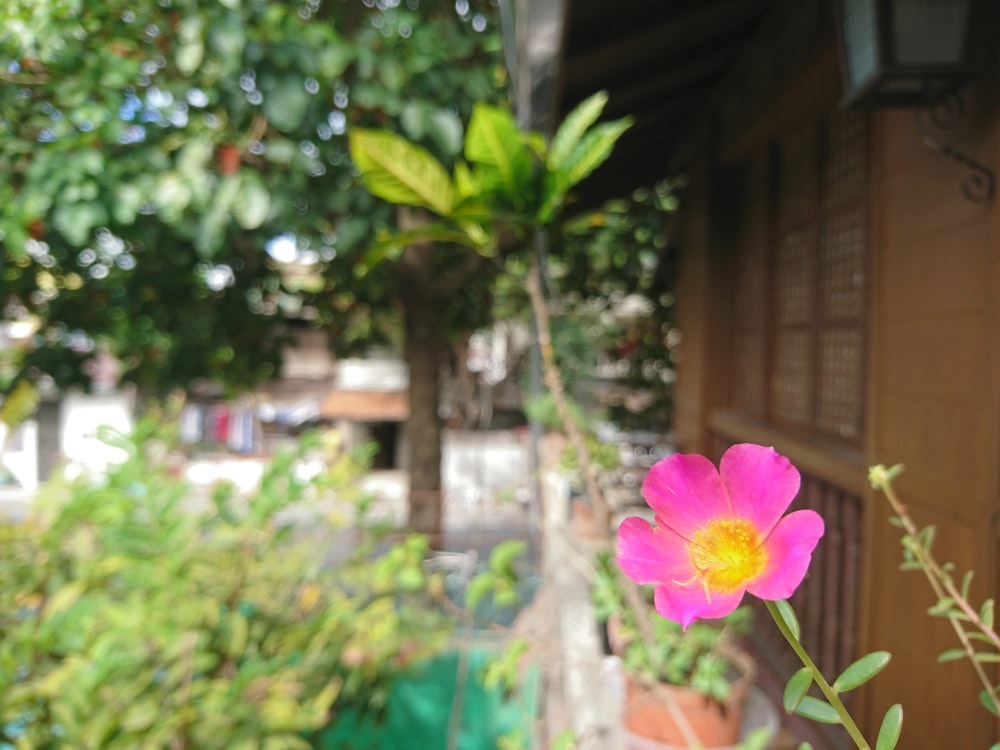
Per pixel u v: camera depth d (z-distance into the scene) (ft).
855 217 8.95
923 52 4.99
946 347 5.98
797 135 11.18
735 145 13.25
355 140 6.96
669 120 16.33
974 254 5.57
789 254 11.64
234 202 15.76
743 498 1.91
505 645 10.00
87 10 14.35
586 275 25.40
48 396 57.57
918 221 6.50
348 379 57.16
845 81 5.58
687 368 17.21
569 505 12.64
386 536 11.92
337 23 18.85
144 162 15.85
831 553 8.87
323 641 9.95
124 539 9.28
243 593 9.99
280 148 16.49
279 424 69.51
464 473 33.86
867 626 7.31
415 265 22.70
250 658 9.23
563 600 10.66
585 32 9.60
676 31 10.84
